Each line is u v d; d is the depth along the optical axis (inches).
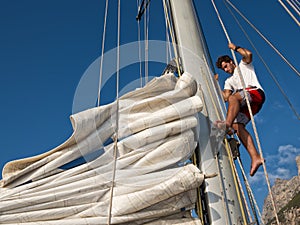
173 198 137.9
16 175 144.8
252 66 173.6
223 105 165.0
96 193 136.9
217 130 148.9
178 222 137.8
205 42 209.3
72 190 137.3
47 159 147.3
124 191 136.9
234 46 171.8
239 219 134.9
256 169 147.6
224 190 140.6
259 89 165.5
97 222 131.2
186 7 202.5
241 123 162.4
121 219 132.4
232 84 179.3
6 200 136.3
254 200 152.2
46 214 132.5
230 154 150.4
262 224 146.9
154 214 135.6
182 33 189.8
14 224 129.7
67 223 130.0
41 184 142.0
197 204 141.1
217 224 133.0
